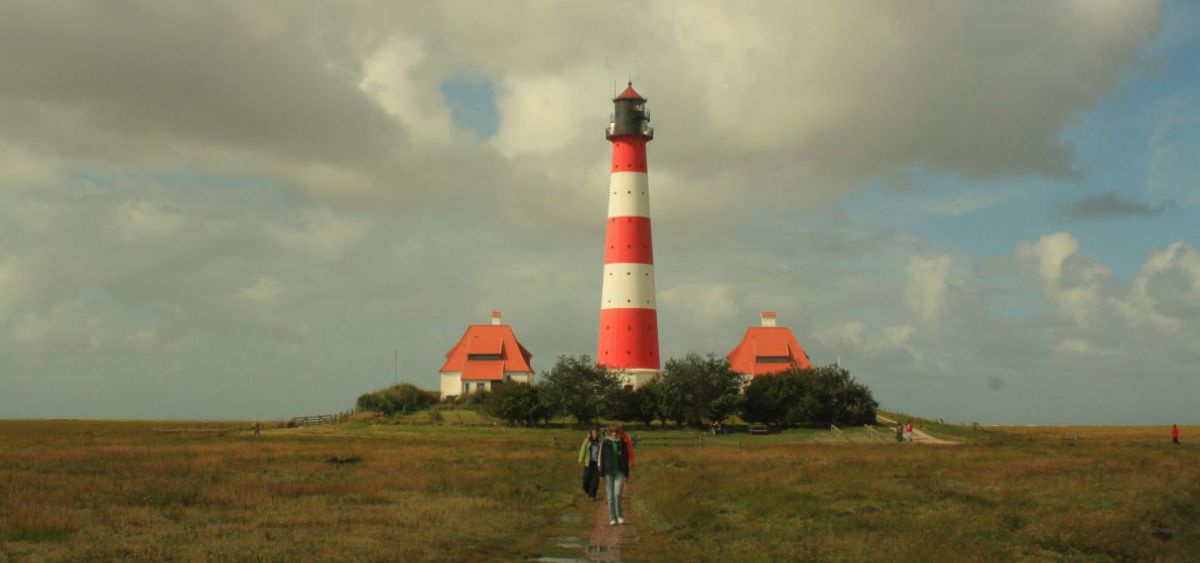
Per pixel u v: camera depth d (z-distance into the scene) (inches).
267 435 3811.5
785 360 5708.7
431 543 1027.3
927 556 953.5
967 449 3117.6
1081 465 2166.6
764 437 4143.7
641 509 1423.5
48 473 1811.0
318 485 1605.6
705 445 3612.2
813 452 2962.6
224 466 2079.2
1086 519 1219.9
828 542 1058.1
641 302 4685.0
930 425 4680.1
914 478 1790.1
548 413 4475.9
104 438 3415.4
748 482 1704.0
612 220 4739.2
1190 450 3034.0
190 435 3757.4
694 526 1196.5
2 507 1235.9
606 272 4746.6
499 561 956.6
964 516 1254.9
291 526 1129.4
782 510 1328.7
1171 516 1358.3
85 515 1205.7
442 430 4207.7
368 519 1193.4
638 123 4731.8
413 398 5329.7
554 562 956.0
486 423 4532.5
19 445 2844.5
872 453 2856.8
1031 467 2092.8
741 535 1119.6
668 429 4490.7
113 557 912.9
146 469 1955.0
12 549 946.1
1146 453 2770.7
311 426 4439.0
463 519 1229.1
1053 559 1027.9
